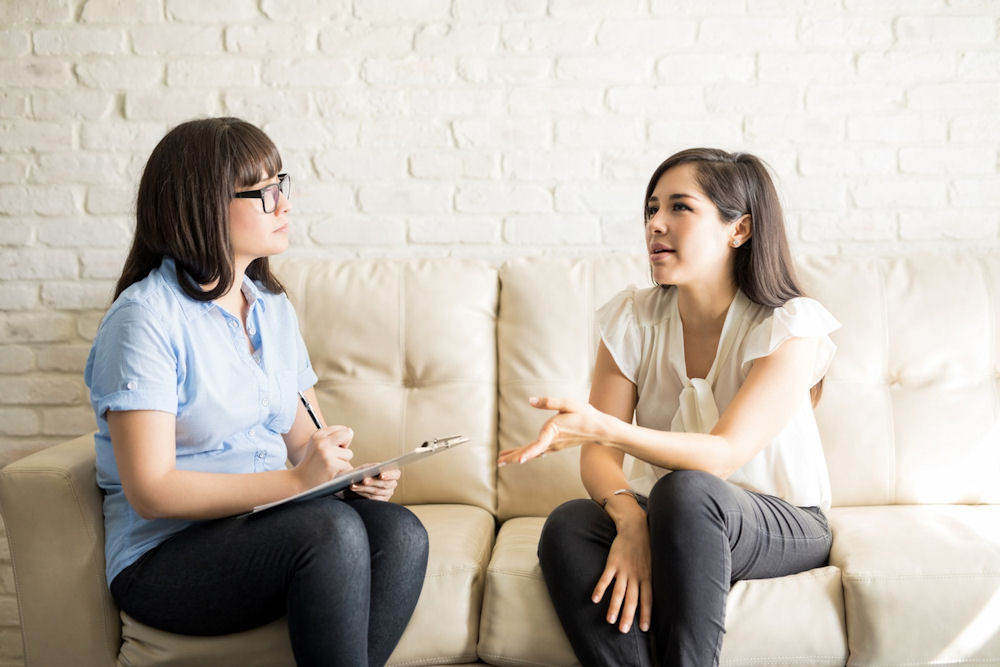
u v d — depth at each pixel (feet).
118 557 4.69
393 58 7.46
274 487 4.52
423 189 7.55
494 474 6.51
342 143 7.53
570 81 7.43
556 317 6.61
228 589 4.42
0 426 7.66
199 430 4.75
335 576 4.25
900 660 4.62
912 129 7.34
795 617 4.65
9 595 7.75
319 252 7.63
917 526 5.34
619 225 7.51
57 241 7.58
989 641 4.61
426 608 4.88
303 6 7.43
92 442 5.44
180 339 4.64
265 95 7.50
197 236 4.69
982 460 6.15
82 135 7.51
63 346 7.62
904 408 6.25
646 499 5.39
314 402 5.81
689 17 7.34
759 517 4.75
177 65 7.47
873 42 7.30
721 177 5.07
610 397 5.56
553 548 4.74
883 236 7.43
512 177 7.52
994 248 7.39
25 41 7.46
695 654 4.35
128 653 4.73
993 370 6.31
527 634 4.77
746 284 5.24
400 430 6.47
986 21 7.24
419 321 6.66
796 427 5.28
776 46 7.34
